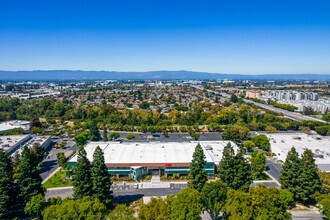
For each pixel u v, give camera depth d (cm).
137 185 8706
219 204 5612
